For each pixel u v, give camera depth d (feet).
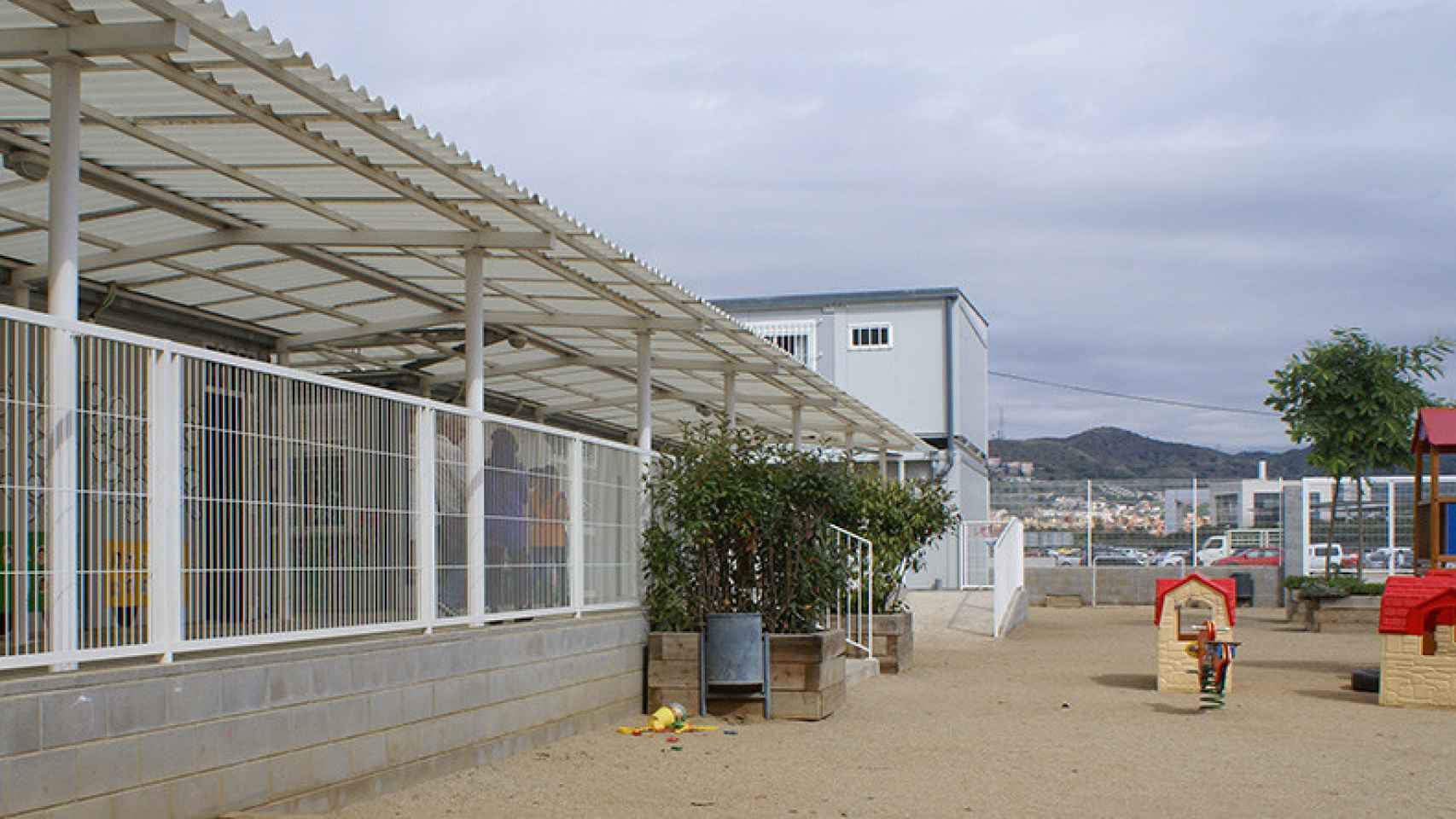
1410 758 35.22
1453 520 51.96
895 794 29.66
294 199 33.81
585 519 39.24
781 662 41.57
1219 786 31.01
